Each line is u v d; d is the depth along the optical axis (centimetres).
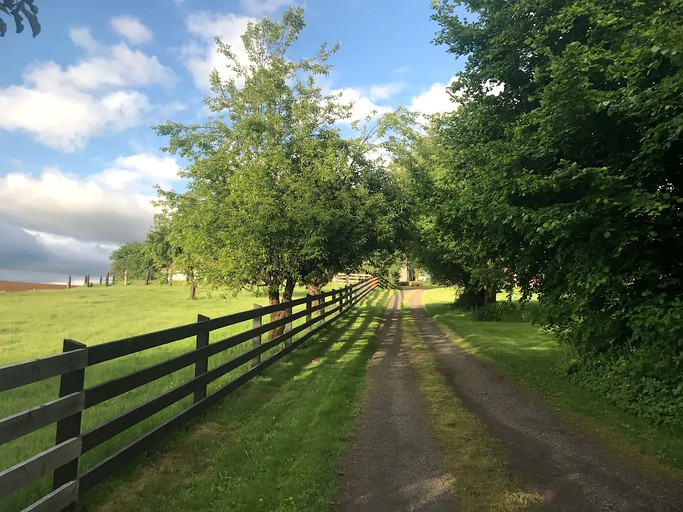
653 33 428
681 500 363
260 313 824
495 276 829
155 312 2048
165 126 1370
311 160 1198
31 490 364
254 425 546
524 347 1118
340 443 497
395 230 1501
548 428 539
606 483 395
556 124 546
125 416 410
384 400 680
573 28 634
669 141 455
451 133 948
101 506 352
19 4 187
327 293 1508
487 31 759
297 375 826
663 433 503
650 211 470
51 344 1195
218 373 634
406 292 4609
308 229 1027
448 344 1255
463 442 499
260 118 1185
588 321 684
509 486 392
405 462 448
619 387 640
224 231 1066
